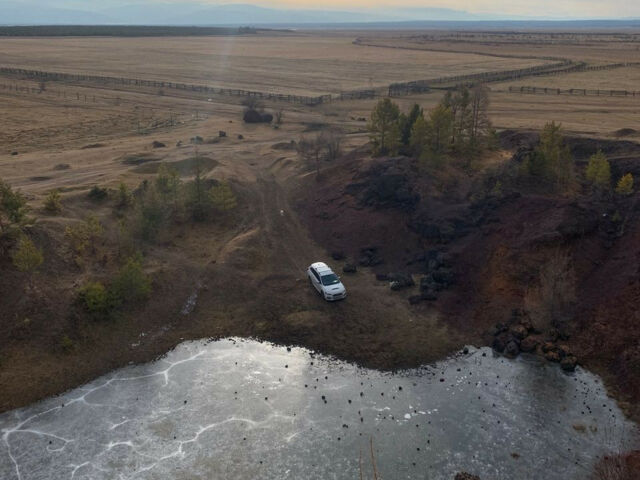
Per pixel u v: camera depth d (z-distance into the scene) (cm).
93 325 3303
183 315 3603
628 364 2834
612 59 17512
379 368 3041
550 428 2534
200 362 3114
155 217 4403
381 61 19662
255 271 4156
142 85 13562
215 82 14475
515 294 3491
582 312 3234
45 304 3262
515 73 13912
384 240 4425
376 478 2264
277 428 2558
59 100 11369
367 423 2592
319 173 5694
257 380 2936
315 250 4553
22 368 2931
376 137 5941
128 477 2272
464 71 15962
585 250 3572
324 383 2909
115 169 6234
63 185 5378
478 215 4203
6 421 2603
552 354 3042
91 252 3884
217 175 5800
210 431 2542
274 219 5056
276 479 2262
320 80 14800
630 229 3575
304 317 3550
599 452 2377
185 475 2281
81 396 2803
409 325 3444
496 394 2789
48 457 2378
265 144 7881
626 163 4441
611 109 9000
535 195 4144
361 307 3656
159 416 2647
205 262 4206
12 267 3406
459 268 3853
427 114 9138
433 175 4841
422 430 2544
